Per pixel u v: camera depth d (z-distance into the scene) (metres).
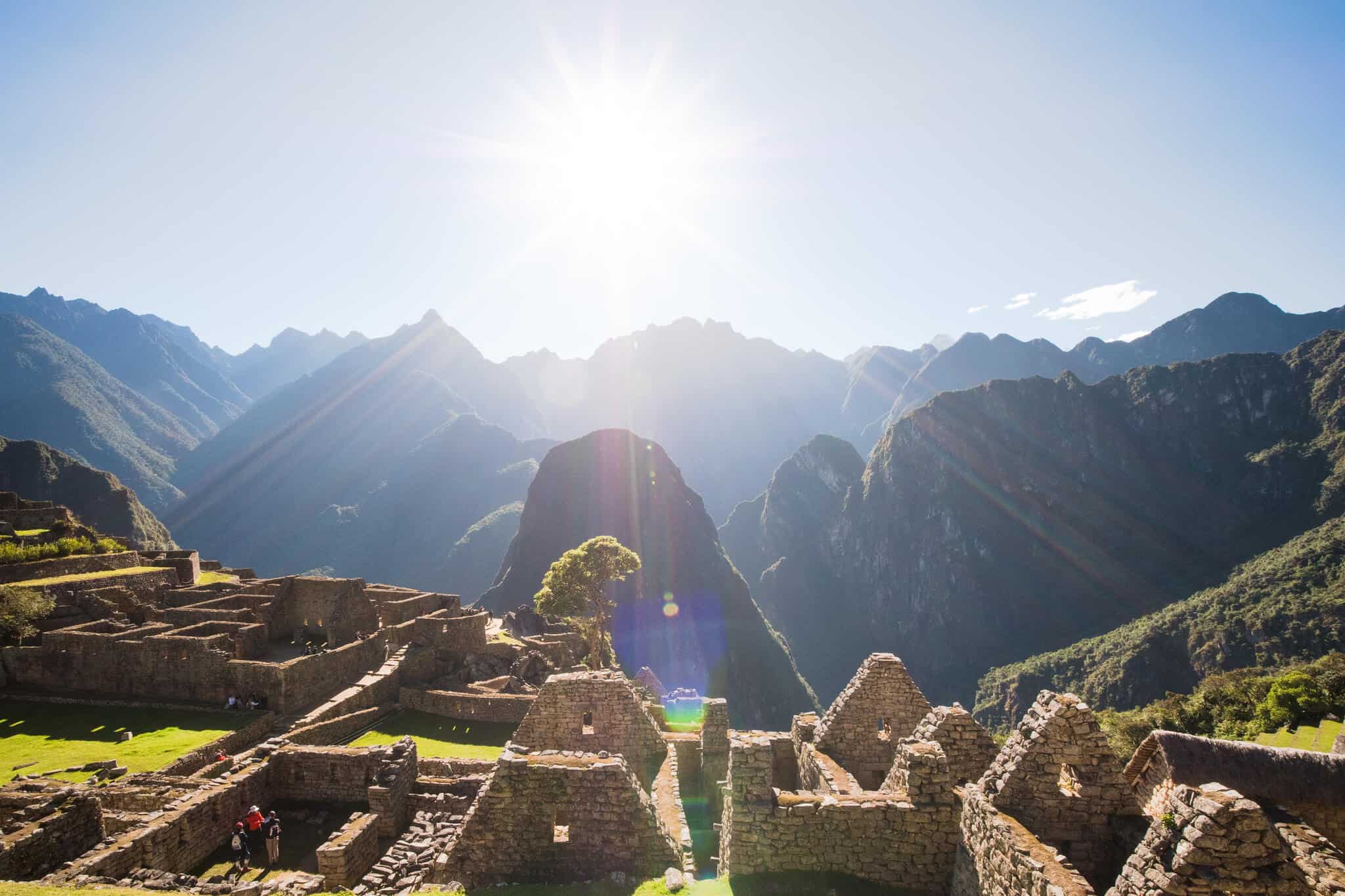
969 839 8.84
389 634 29.28
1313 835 7.94
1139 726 55.12
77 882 11.10
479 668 30.41
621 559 40.31
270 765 16.14
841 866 9.40
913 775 9.45
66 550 39.59
